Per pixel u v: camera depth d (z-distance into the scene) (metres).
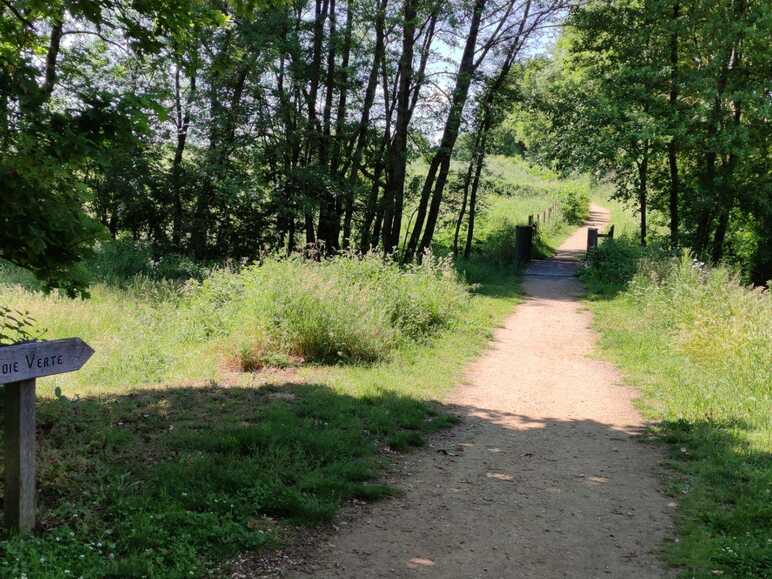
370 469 6.95
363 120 24.38
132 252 22.53
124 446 6.73
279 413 8.10
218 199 25.31
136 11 8.13
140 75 19.81
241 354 11.02
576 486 6.93
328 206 25.66
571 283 24.94
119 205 25.66
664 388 10.85
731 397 9.81
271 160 25.03
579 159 26.36
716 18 22.92
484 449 8.09
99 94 6.33
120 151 6.65
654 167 28.31
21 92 6.07
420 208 25.55
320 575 4.76
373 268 15.50
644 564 5.20
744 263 26.92
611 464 7.68
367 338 11.98
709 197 24.22
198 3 8.27
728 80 23.95
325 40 23.69
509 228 35.62
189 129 24.31
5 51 7.41
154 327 13.00
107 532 4.83
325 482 6.28
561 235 42.59
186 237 26.75
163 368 10.35
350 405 8.92
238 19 20.70
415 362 12.22
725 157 25.52
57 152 6.02
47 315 12.95
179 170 25.66
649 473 7.39
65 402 7.84
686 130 23.78
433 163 25.23
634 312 17.69
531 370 12.48
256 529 5.32
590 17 25.86
